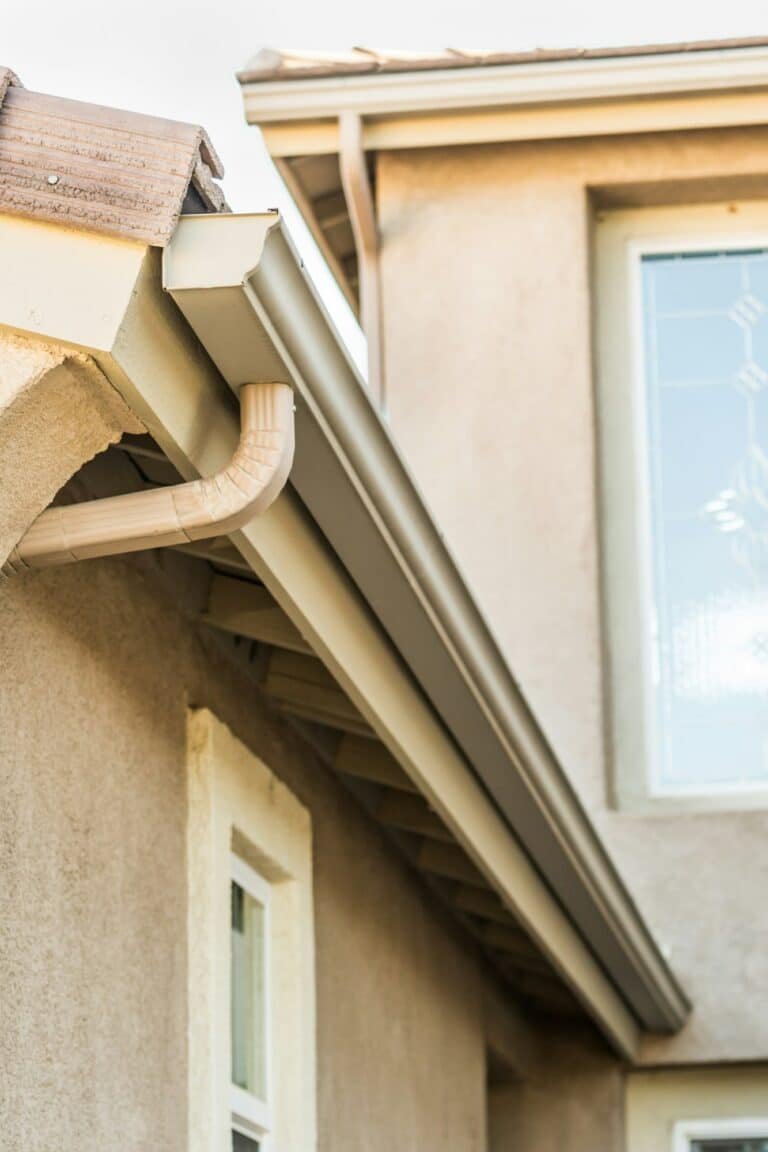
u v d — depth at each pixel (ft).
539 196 27.99
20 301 10.42
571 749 25.41
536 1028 25.44
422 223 28.04
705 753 25.64
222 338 10.84
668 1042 24.45
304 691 16.29
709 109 27.30
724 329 27.63
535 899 19.54
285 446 11.18
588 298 27.50
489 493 26.68
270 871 16.26
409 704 15.57
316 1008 16.94
